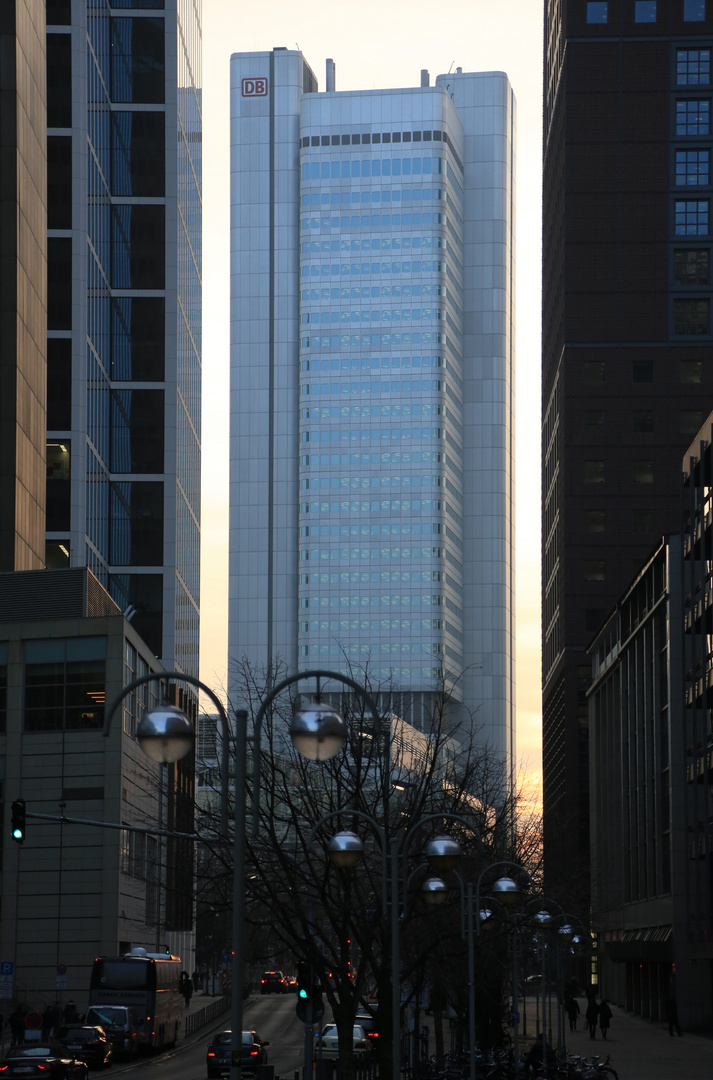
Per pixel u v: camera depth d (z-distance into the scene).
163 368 148.00
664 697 99.56
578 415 171.75
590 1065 44.50
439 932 42.03
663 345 171.75
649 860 102.88
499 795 75.06
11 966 60.34
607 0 175.62
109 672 91.44
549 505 192.25
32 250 95.88
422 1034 57.25
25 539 93.56
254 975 159.00
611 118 174.75
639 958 100.50
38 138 99.00
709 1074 56.72
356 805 40.84
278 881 40.41
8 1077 43.84
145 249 149.50
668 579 94.94
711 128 173.88
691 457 91.12
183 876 47.41
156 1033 67.38
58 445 135.38
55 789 90.69
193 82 170.88
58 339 136.75
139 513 145.75
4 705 92.31
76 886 89.12
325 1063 39.91
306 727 18.53
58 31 140.00
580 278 173.12
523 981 85.06
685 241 172.88
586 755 165.00
